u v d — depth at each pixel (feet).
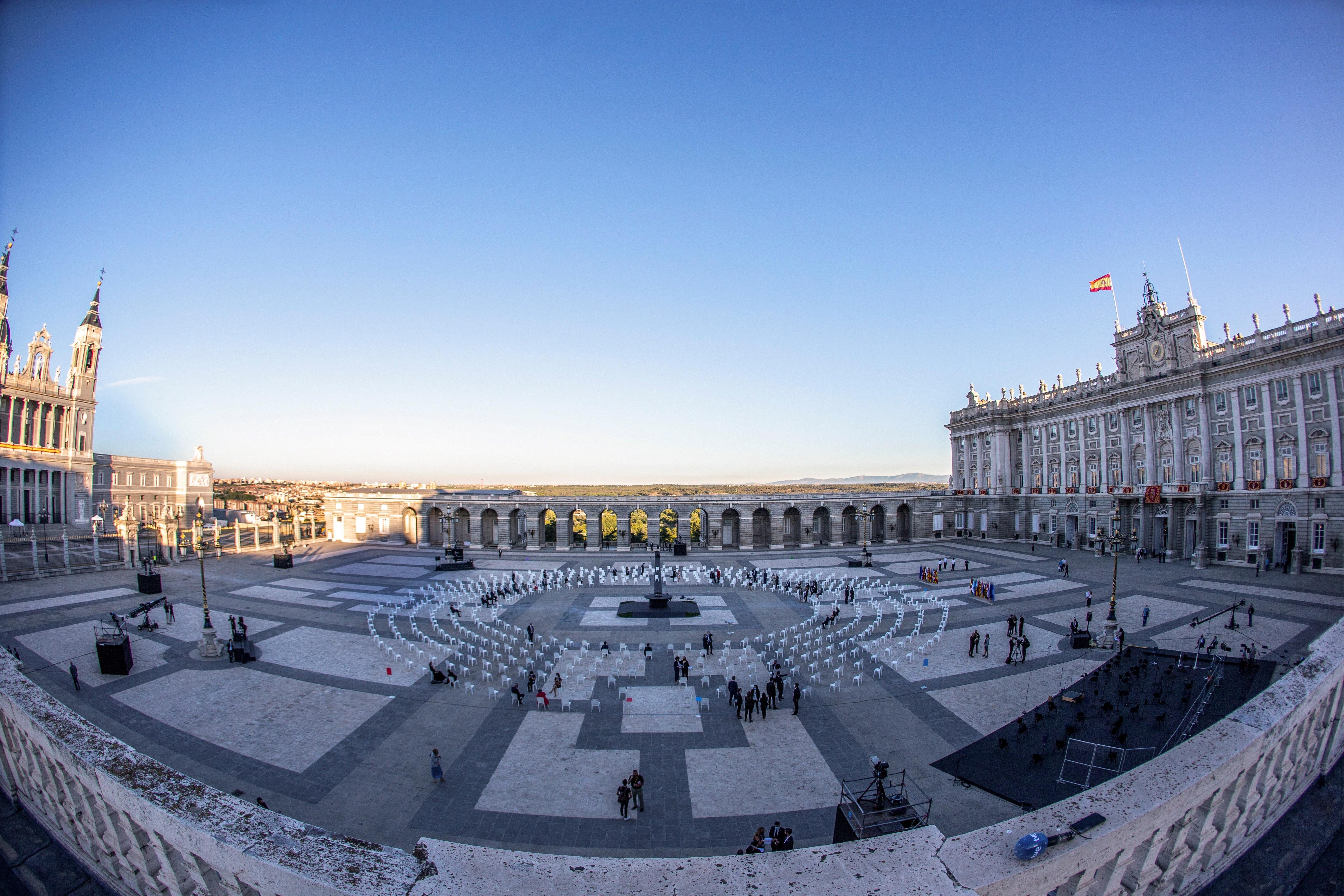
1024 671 113.50
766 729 90.84
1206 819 29.58
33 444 323.78
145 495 397.39
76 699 100.99
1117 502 257.75
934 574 200.54
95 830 33.17
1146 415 247.09
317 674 113.50
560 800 72.18
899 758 81.51
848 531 339.36
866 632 140.56
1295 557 191.31
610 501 292.81
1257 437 206.49
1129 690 101.71
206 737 87.61
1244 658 107.96
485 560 265.13
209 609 162.50
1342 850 37.76
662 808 70.49
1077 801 24.91
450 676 108.17
